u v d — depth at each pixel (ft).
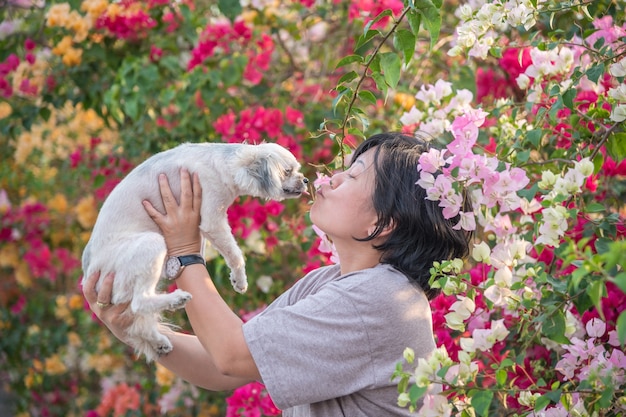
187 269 6.67
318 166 8.11
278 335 5.94
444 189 6.40
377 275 6.19
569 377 6.73
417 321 6.15
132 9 12.53
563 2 7.73
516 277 6.72
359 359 5.97
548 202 6.18
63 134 16.39
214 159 7.11
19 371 17.29
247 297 12.16
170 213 6.82
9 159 17.29
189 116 12.26
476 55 7.78
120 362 16.07
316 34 13.98
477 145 8.34
